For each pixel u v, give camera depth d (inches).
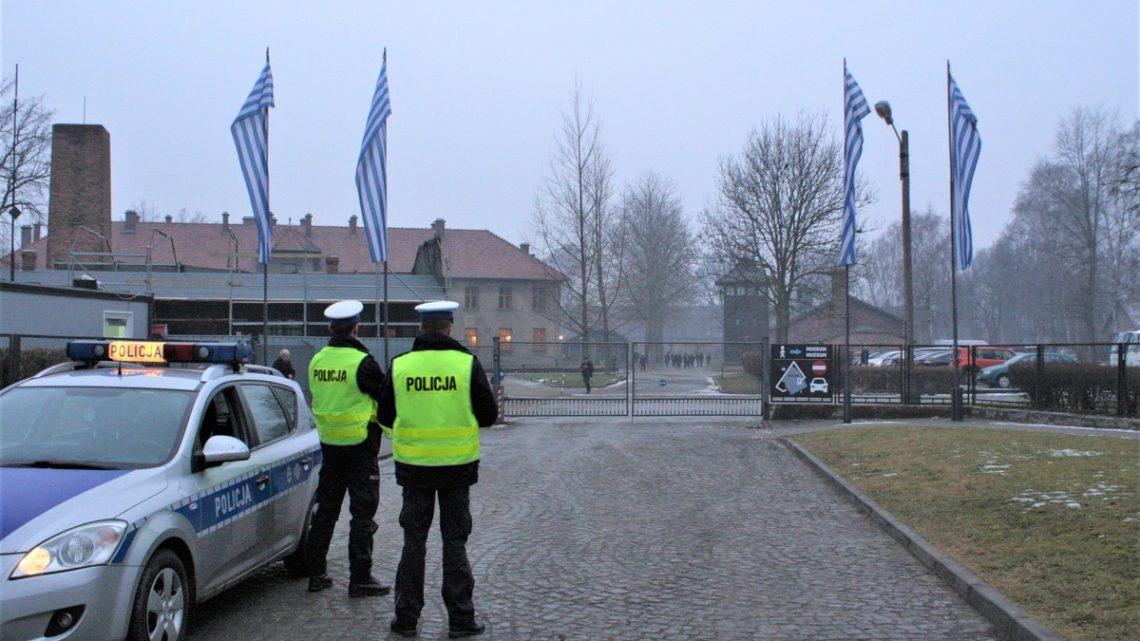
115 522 192.5
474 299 2682.1
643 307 2559.1
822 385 901.2
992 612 239.5
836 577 292.5
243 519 244.7
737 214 1722.4
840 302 1856.5
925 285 3208.7
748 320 2389.3
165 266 1814.7
